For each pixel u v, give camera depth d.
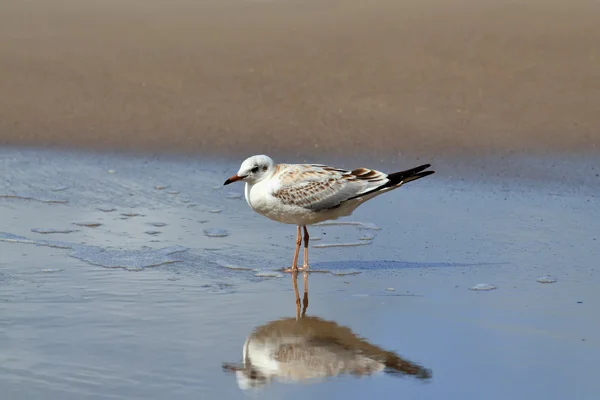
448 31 25.42
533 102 20.61
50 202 15.49
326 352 9.03
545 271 11.90
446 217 14.65
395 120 19.97
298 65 23.31
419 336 9.49
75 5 30.16
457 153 18.33
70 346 9.12
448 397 7.96
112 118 20.73
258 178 12.30
